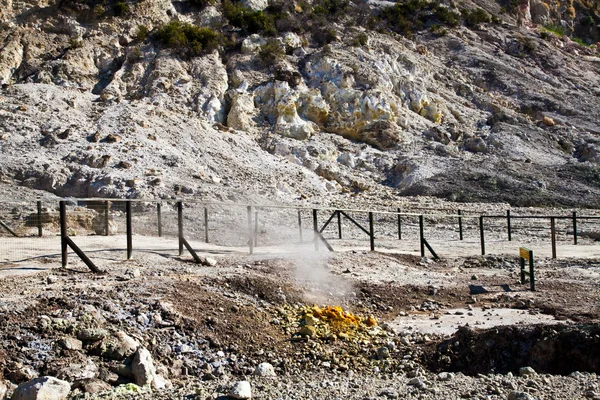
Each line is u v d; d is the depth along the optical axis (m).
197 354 8.39
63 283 9.80
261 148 30.84
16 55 35.66
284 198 24.58
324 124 34.09
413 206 25.06
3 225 15.15
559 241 18.91
